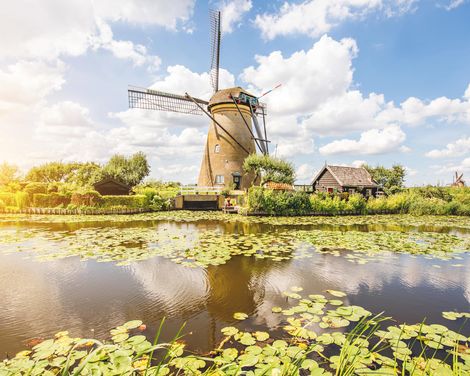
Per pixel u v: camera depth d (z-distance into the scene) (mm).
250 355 2750
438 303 4332
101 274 5539
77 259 6543
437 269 6117
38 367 2543
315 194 20078
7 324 3545
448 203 20531
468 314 3879
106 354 2746
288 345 3010
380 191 28078
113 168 36375
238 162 24797
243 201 19297
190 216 16578
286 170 22094
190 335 3271
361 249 7895
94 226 12109
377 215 19359
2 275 5473
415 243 8859
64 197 19250
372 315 3881
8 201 19344
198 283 5098
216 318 3742
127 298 4406
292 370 2117
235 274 5609
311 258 6852
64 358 2684
